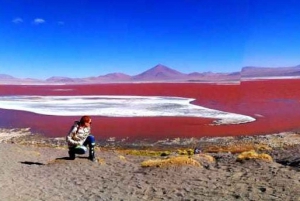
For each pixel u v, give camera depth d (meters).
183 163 9.72
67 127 31.56
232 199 6.45
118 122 33.78
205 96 67.44
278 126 30.02
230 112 40.59
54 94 85.56
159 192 7.29
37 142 24.30
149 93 80.81
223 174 8.72
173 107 46.31
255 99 58.75
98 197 7.04
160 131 28.39
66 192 7.43
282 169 9.00
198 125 31.02
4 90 111.75
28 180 8.43
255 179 7.99
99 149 20.39
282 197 6.39
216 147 21.38
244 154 10.84
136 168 10.15
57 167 10.18
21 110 46.22
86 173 9.49
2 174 8.81
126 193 7.32
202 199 6.56
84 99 64.25
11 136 27.44
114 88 111.31
